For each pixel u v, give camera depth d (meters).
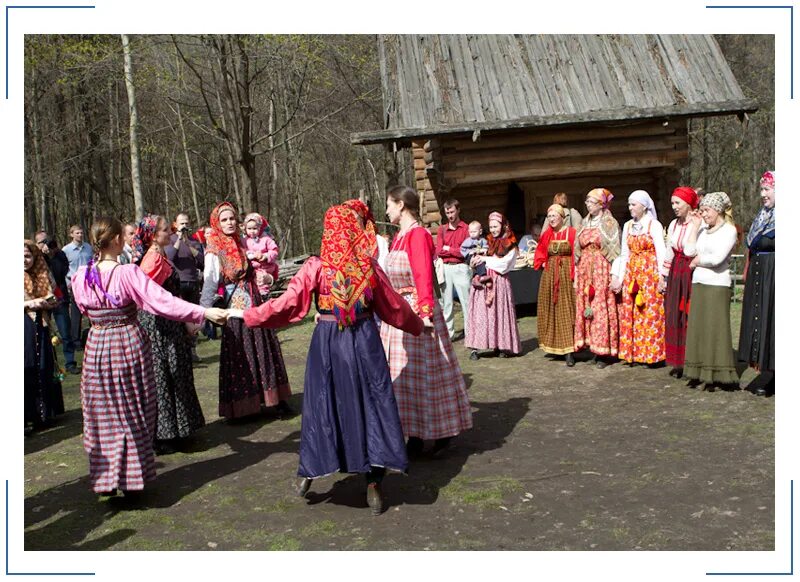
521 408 6.13
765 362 5.73
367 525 3.95
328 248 4.11
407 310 4.26
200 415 5.50
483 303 8.12
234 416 5.97
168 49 20.11
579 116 10.76
